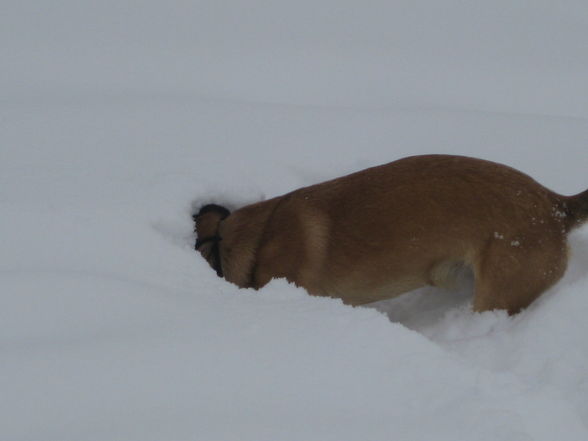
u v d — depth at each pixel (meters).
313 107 22.92
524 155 20.41
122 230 14.20
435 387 9.29
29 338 9.96
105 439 7.84
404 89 28.03
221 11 36.97
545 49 32.94
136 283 11.91
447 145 20.78
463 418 8.68
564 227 14.52
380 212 15.05
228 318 10.69
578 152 20.58
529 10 38.78
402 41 33.41
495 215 14.38
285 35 33.66
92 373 9.02
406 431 8.40
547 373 12.34
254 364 9.45
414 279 15.35
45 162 18.23
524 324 13.64
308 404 8.81
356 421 8.52
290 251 15.37
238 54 31.03
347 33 34.25
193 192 16.80
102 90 26.34
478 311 14.73
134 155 18.81
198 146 19.62
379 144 20.61
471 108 26.45
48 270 12.41
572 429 9.28
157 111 22.09
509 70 30.25
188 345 9.73
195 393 8.84
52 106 22.31
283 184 18.50
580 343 12.99
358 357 9.75
